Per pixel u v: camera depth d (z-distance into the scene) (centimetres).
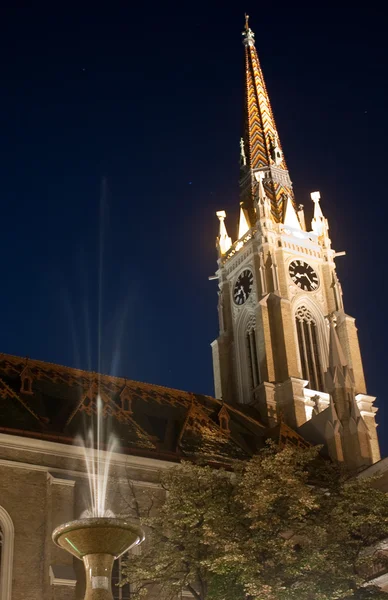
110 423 6731
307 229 10519
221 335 9838
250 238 9925
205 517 4531
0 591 5281
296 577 4409
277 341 9050
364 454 7700
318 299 9669
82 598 5369
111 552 3294
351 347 9288
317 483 5869
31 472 5778
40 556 5509
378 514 4716
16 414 6203
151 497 5991
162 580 4650
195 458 6538
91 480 5931
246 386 9312
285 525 4531
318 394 8812
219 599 4372
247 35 12400
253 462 4878
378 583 5125
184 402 7856
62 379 7106
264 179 10675
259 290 9412
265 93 11719
